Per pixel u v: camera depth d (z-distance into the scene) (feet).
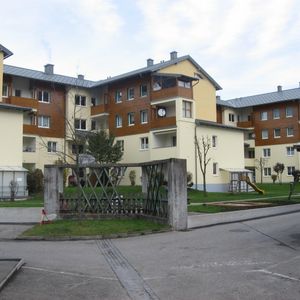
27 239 48.57
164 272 30.07
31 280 27.99
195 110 156.25
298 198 102.63
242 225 55.77
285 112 194.80
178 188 53.62
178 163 53.93
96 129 160.66
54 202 61.00
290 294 23.65
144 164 60.49
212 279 27.50
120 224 55.26
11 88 148.15
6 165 117.70
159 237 47.75
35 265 32.94
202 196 113.50
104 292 25.14
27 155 150.30
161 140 150.82
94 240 47.47
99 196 61.77
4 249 41.37
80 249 41.19
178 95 141.90
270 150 198.70
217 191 150.41
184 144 141.69
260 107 202.80
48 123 159.12
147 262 33.88
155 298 23.59
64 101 165.27
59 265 33.04
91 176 62.59
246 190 149.69
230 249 38.50
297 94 194.90
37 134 152.15
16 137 120.06
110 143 143.23
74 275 29.58
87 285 26.81
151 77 151.12
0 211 75.72
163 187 55.88
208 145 131.23
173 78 146.82
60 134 160.97
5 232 53.01
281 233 48.03
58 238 48.26
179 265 32.27
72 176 124.26
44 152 155.63
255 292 24.20
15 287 26.12
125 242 45.24
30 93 156.66
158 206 57.16
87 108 172.04
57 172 61.62
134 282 27.45
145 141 153.89
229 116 203.82
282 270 29.63
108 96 168.66
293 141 191.31
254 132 204.33
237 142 162.40
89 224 55.26
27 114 152.46
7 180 115.75
